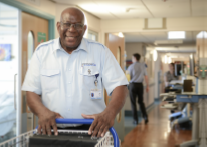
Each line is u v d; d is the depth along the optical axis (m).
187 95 4.36
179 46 11.60
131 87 6.96
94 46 1.50
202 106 4.37
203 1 4.20
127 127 6.57
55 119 1.23
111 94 1.46
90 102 1.48
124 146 4.78
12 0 3.09
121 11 5.07
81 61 1.47
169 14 5.34
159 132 5.99
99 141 1.08
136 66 6.91
